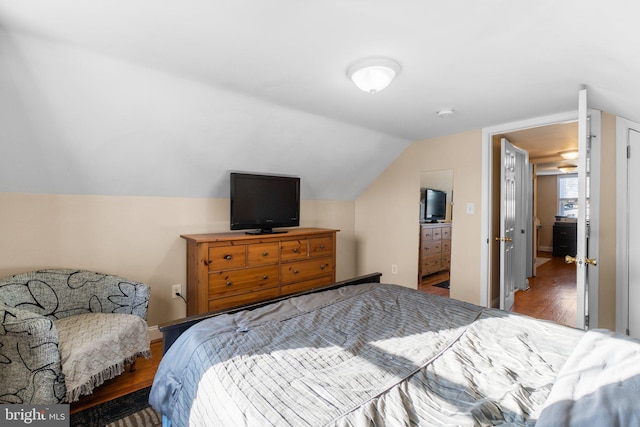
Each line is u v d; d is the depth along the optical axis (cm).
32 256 228
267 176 317
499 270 347
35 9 129
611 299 239
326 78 198
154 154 248
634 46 127
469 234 334
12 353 161
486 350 127
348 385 102
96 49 163
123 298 236
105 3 125
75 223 244
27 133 195
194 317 164
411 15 130
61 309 219
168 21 138
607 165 239
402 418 86
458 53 162
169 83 202
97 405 190
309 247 333
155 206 282
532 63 170
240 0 122
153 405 133
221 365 112
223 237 273
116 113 208
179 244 296
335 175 386
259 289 294
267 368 112
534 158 507
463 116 279
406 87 210
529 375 109
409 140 376
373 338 138
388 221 415
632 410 79
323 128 301
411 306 179
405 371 111
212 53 167
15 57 160
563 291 439
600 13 115
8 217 219
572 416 79
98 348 192
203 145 263
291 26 140
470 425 82
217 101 228
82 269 247
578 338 137
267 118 263
